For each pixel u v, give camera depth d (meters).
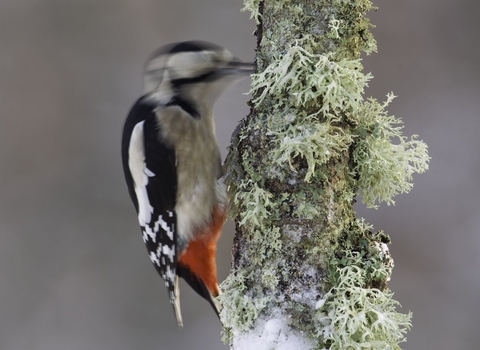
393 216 12.34
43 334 13.06
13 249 13.61
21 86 14.62
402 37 13.09
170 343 12.88
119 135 14.48
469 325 11.55
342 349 4.98
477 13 13.02
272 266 5.25
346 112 5.50
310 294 5.15
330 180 5.36
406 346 11.60
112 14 15.09
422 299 11.82
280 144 5.26
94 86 14.77
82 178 14.23
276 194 5.35
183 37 14.91
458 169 12.42
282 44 5.40
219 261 12.50
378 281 5.27
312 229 5.25
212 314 12.89
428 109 12.74
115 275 13.57
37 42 14.87
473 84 12.72
